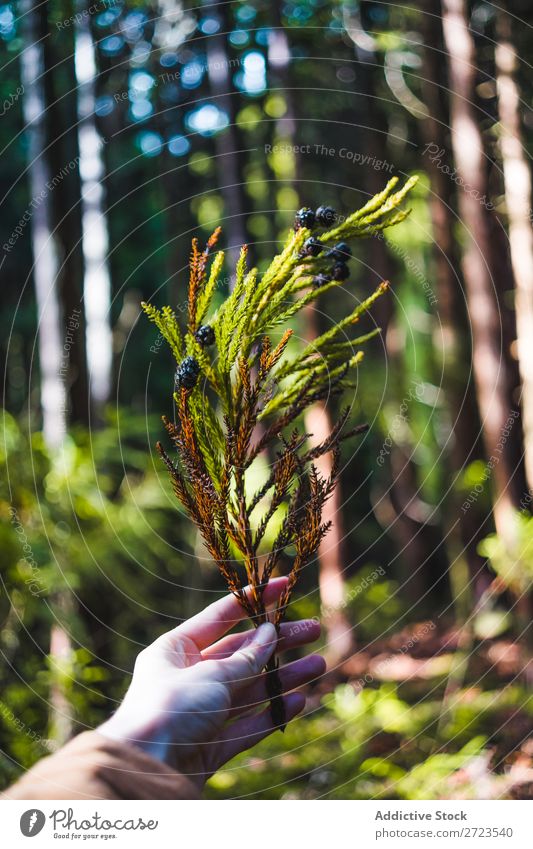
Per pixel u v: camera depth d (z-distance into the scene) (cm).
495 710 372
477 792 299
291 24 629
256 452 131
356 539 878
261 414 133
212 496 126
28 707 321
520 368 430
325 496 128
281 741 393
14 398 709
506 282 432
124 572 385
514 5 413
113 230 841
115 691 370
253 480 436
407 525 775
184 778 100
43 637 365
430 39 549
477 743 334
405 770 343
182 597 532
